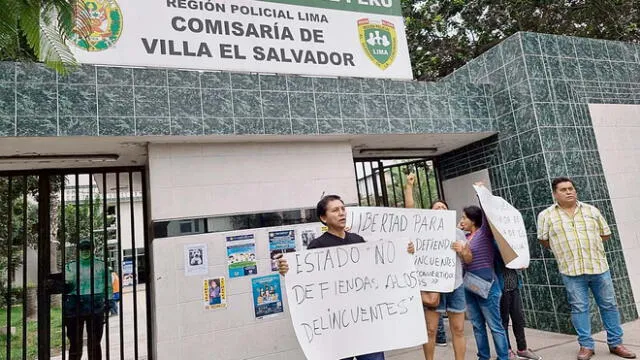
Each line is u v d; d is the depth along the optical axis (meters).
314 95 4.50
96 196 10.33
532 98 5.06
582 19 9.20
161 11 4.17
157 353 3.69
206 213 4.04
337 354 2.66
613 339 3.85
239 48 4.43
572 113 5.21
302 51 4.73
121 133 3.66
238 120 4.11
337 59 4.89
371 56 5.07
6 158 3.90
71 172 4.57
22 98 3.42
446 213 3.53
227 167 4.21
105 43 3.90
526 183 5.12
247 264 4.11
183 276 3.86
